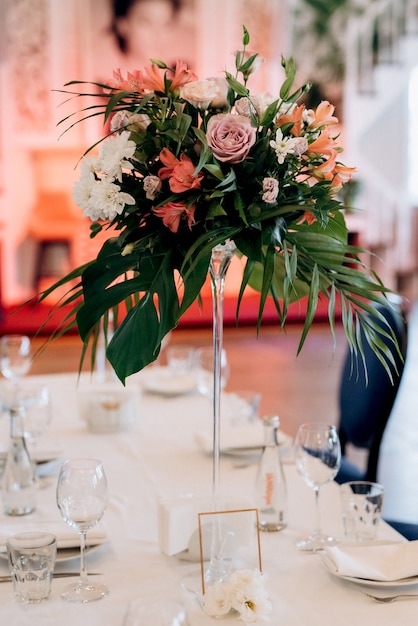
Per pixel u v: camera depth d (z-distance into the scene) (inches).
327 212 59.3
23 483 72.6
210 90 56.7
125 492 77.7
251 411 98.3
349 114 386.6
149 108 57.7
